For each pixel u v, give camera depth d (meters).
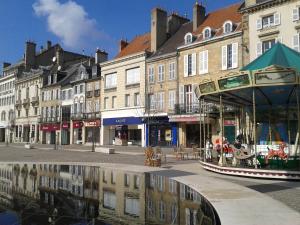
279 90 16.84
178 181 11.53
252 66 15.95
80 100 48.88
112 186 9.77
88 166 16.58
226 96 17.62
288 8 26.12
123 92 41.38
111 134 43.78
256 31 27.84
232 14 33.78
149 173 13.80
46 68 59.31
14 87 67.19
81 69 49.34
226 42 30.59
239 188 10.25
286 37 26.11
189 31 37.62
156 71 37.38
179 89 34.66
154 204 7.22
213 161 17.08
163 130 36.34
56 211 5.92
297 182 12.26
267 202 8.27
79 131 49.31
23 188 8.68
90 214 5.87
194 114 32.06
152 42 39.47
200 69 32.78
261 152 16.70
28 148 37.00
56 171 13.78
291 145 19.34
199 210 6.89
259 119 22.20
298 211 7.45
